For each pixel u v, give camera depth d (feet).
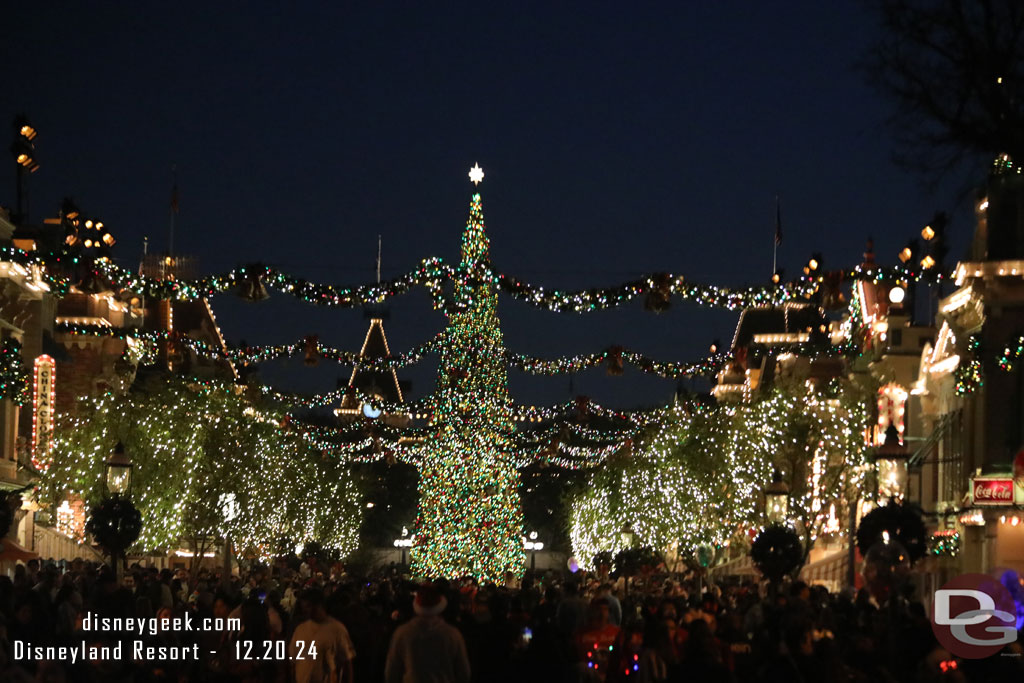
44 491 168.04
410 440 268.21
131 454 171.63
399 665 54.03
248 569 172.35
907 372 173.37
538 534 392.68
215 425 199.93
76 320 190.29
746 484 173.47
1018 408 133.08
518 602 81.97
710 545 196.95
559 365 149.59
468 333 225.76
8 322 157.58
